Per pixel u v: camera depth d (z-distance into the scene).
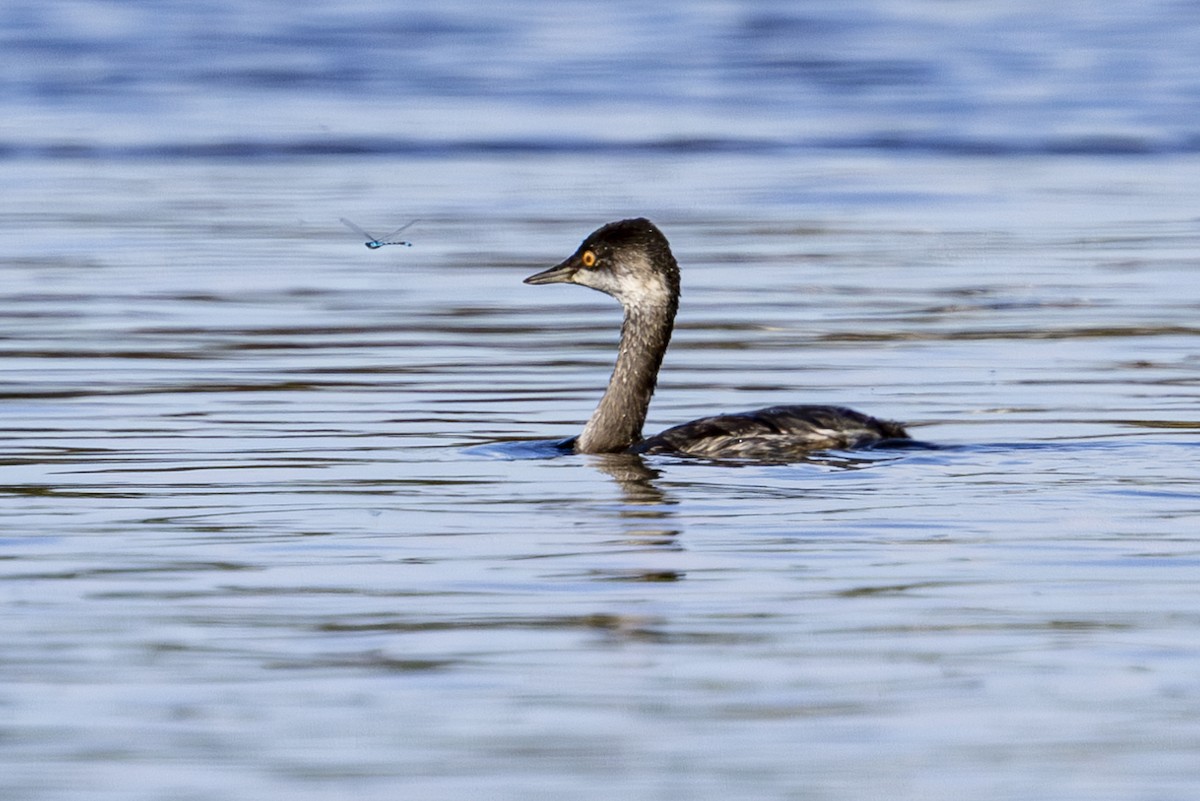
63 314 21.44
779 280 23.83
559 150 34.56
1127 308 21.86
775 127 36.81
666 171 32.53
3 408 16.92
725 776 8.58
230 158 33.47
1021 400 17.22
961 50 46.25
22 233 26.70
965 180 31.66
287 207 29.02
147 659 10.06
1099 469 14.29
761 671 9.84
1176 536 12.31
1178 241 26.25
